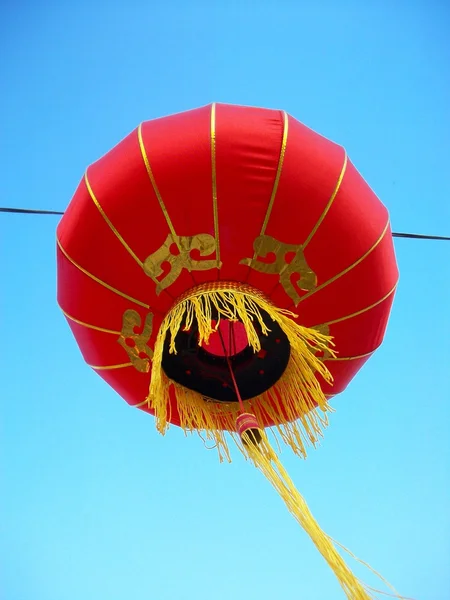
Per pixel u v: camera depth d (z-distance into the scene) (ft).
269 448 12.36
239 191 13.21
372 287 14.20
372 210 14.02
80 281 14.33
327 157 13.61
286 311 13.94
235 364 15.76
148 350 14.76
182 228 13.50
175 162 13.21
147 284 14.02
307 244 13.60
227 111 13.73
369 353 15.42
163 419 14.10
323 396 14.39
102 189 13.62
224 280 14.05
